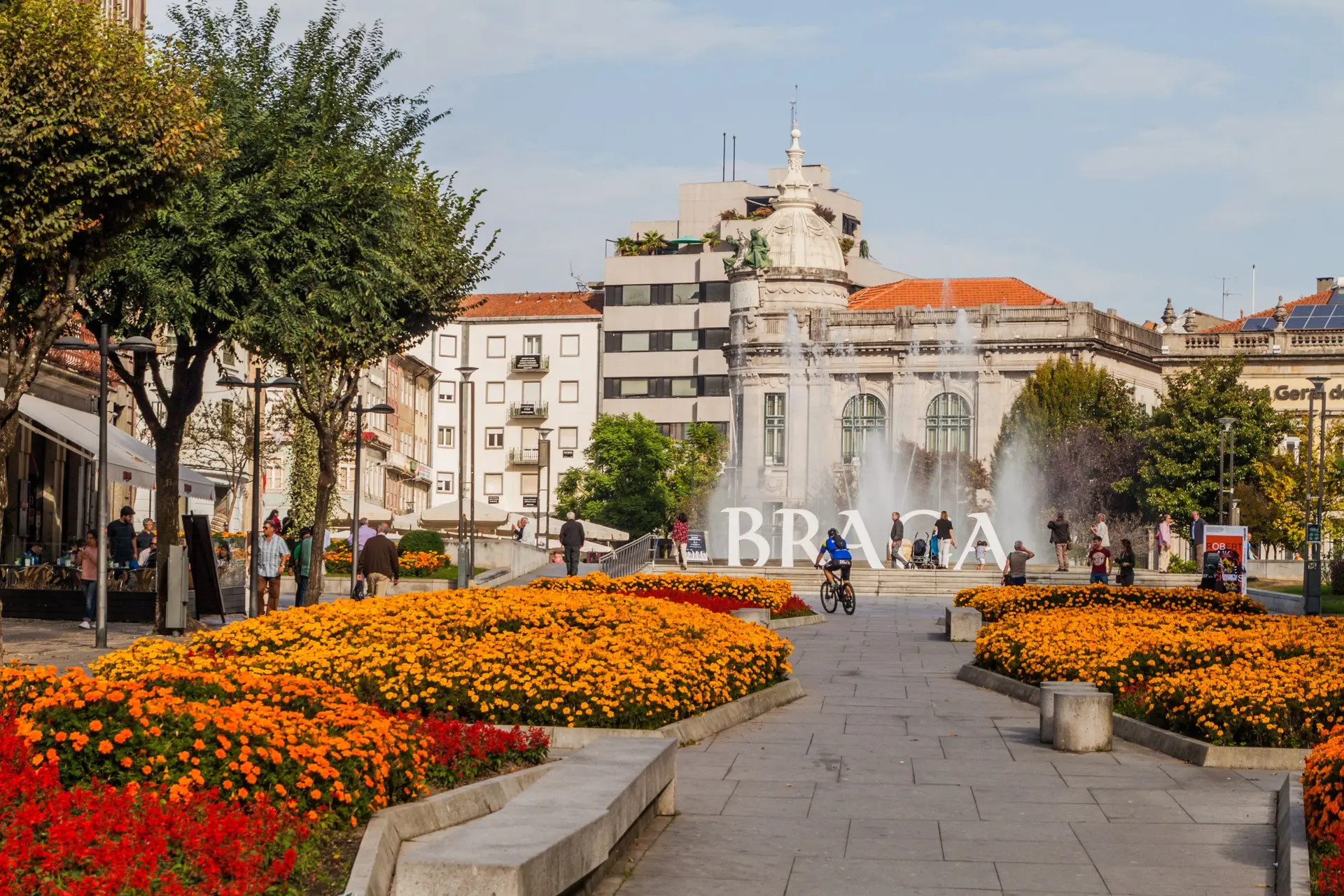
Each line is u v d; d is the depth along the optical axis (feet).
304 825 33.45
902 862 39.14
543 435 374.43
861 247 442.91
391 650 60.23
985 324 301.22
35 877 27.50
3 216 68.64
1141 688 66.90
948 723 65.67
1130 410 282.97
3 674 37.04
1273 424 260.62
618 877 36.99
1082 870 38.45
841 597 143.33
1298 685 57.31
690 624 73.15
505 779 43.39
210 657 57.06
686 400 403.13
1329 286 355.56
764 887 36.55
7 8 69.87
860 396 308.40
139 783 33.40
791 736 60.80
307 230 100.89
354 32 107.96
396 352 125.59
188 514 101.96
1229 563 144.05
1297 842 37.22
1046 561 270.67
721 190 448.65
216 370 224.53
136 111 72.08
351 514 222.89
